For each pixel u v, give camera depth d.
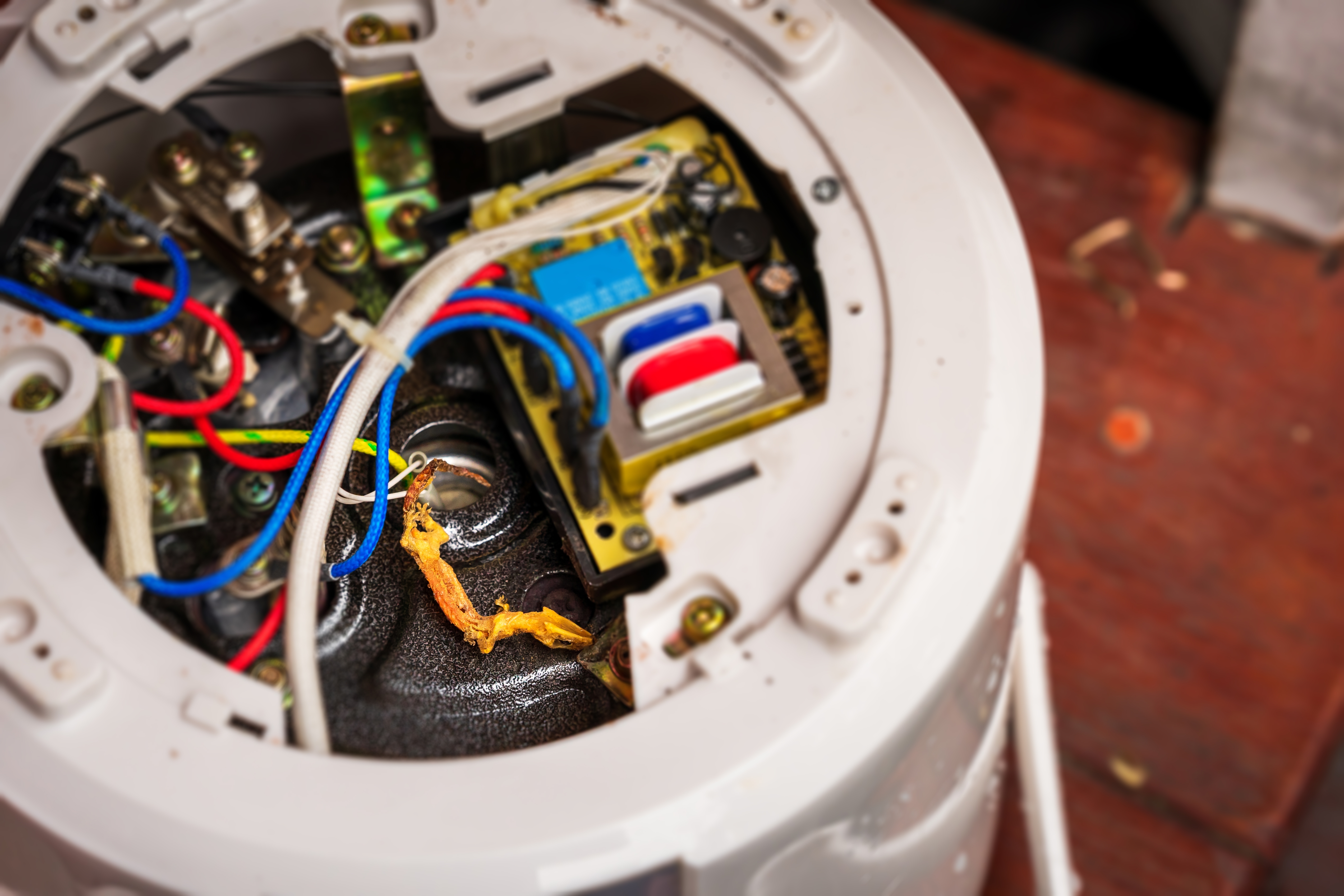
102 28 0.82
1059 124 1.45
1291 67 1.26
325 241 0.90
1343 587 1.25
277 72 0.95
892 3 1.51
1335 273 1.38
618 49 0.85
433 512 0.80
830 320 0.77
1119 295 1.37
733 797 0.64
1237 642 1.23
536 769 0.64
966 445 0.72
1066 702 1.21
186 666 0.67
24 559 0.69
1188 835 1.16
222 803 0.63
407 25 0.89
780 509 0.72
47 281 0.84
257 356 0.87
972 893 1.04
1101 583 1.25
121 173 0.95
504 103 0.84
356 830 0.63
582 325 0.80
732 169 0.88
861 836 0.72
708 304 0.81
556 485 0.79
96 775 0.64
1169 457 1.30
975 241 0.78
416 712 0.74
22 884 0.74
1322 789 1.21
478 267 0.77
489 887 0.62
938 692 0.69
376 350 0.73
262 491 0.81
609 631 0.77
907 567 0.68
